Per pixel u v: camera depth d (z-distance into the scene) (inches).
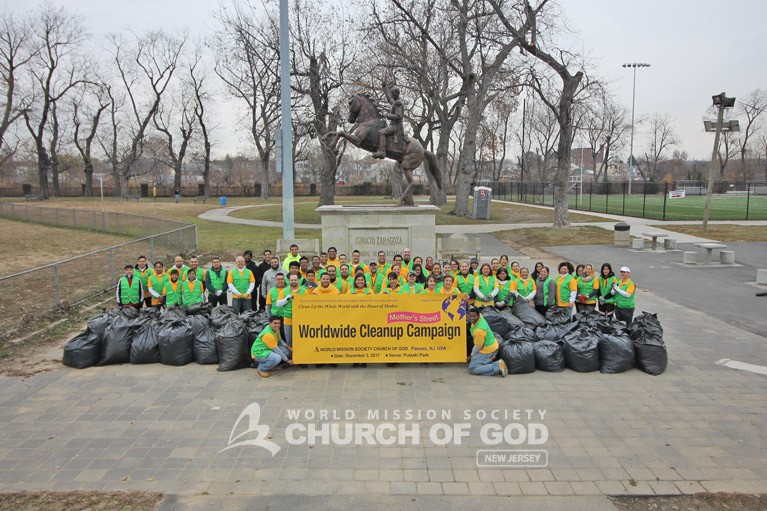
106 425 295.6
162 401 326.6
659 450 268.4
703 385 350.6
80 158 2982.3
